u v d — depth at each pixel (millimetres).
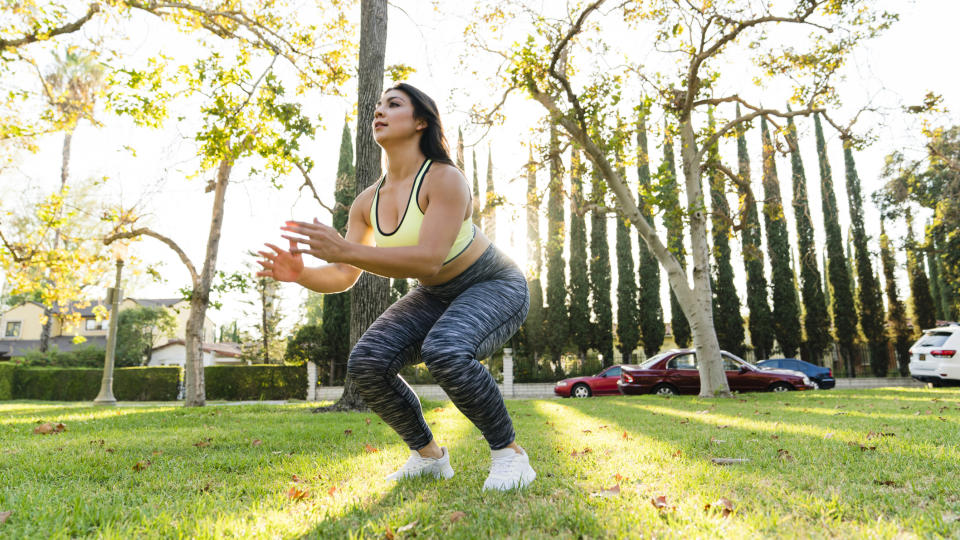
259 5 12742
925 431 3973
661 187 11602
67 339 37750
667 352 14047
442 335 2062
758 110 13008
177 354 38500
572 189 15828
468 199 2219
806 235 27719
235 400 23359
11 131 11766
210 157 10930
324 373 25047
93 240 13805
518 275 2477
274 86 10547
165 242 14039
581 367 26781
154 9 11109
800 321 29203
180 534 1553
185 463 2939
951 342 13797
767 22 11562
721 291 27281
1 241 12695
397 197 2295
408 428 2359
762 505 1869
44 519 1712
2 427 5230
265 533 1603
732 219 14445
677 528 1572
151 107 9969
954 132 19766
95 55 10555
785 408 7207
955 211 21578
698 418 5883
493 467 2213
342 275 2338
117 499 2045
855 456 2922
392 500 2033
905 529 1568
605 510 1761
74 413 8148
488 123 12797
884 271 28172
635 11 11930
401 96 2289
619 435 4246
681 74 12898
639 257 28438
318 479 2490
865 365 27078
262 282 28844
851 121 12203
